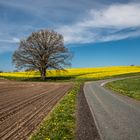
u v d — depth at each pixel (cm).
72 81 7169
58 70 7956
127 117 1441
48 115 1481
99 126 1201
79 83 5900
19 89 3784
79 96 2777
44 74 7725
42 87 4438
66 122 1272
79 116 1468
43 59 7562
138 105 1994
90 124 1245
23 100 2280
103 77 8081
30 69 7656
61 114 1477
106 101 2275
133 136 1021
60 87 4491
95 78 7875
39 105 1942
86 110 1708
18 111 1627
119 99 2453
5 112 1582
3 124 1233
